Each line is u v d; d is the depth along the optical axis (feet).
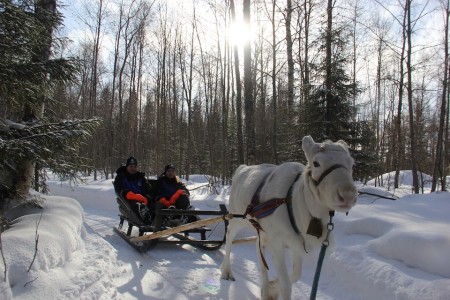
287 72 53.06
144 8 94.89
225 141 69.10
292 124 44.24
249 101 39.91
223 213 22.94
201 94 115.44
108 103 101.76
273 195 13.29
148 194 27.09
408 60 41.37
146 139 110.42
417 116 74.95
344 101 40.32
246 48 39.78
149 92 111.75
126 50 79.51
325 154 10.62
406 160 78.18
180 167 82.69
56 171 24.48
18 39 20.80
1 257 12.84
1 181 22.24
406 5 41.96
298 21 51.26
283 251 13.08
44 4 27.48
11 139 20.67
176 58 84.28
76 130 22.31
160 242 22.43
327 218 11.75
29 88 22.97
